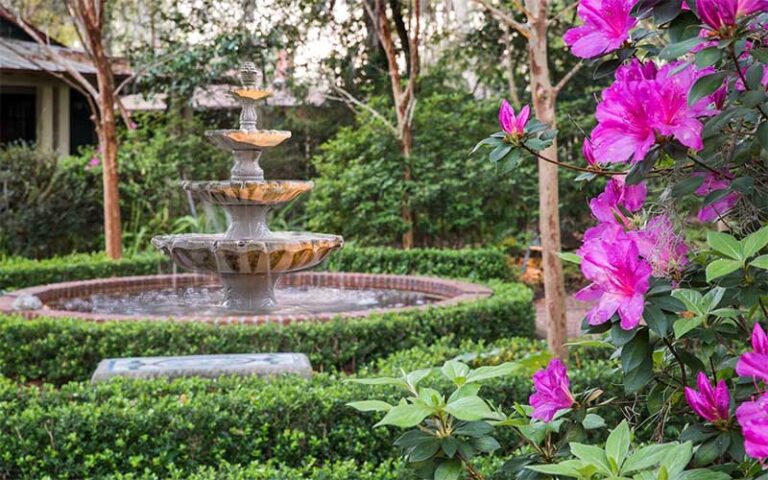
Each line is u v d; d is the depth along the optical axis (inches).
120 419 155.3
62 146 633.0
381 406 66.8
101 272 402.0
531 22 197.9
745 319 72.1
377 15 484.7
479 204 477.1
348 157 501.0
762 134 56.8
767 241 55.2
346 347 241.1
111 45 610.9
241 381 183.5
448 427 67.9
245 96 269.6
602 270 57.8
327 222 491.2
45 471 152.0
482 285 315.9
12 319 245.1
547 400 70.1
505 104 69.3
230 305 279.7
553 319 205.9
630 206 70.5
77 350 236.5
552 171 204.5
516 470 72.5
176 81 578.2
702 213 69.0
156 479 143.3
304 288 347.6
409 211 481.1
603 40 63.6
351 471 139.0
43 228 509.0
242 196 267.0
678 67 57.3
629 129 57.3
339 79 594.6
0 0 567.8
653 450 54.3
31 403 164.4
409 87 478.6
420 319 254.7
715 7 52.9
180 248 263.0
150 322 239.9
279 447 157.6
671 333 64.4
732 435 57.0
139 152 547.8
